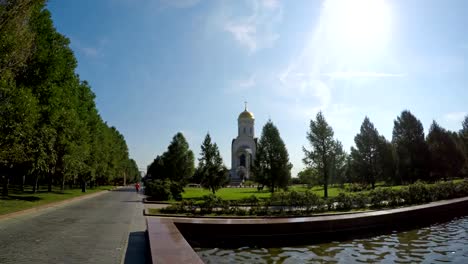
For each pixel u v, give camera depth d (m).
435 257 10.42
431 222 19.09
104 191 51.38
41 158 24.34
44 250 8.72
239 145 99.00
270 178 38.03
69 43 27.06
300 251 11.23
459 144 57.62
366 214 16.41
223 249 11.50
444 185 28.75
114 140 60.28
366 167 48.38
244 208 20.67
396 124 56.78
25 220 15.16
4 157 19.06
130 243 10.02
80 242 9.91
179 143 59.53
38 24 22.91
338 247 11.94
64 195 32.75
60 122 25.77
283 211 19.61
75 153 30.00
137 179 158.38
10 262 7.40
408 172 50.81
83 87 36.41
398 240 13.35
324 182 36.56
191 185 82.25
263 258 10.21
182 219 14.20
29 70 22.27
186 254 7.09
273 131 38.97
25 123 18.94
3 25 14.62
